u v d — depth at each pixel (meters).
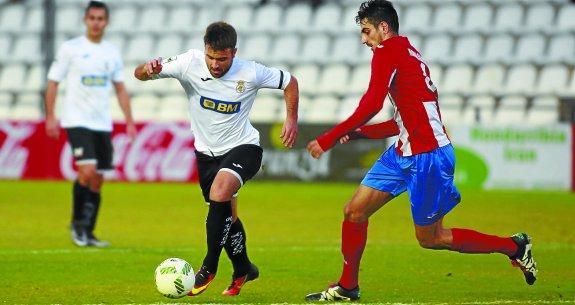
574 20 85.31
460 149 70.81
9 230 44.09
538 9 86.69
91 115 39.28
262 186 71.50
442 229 25.33
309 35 90.75
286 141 26.03
